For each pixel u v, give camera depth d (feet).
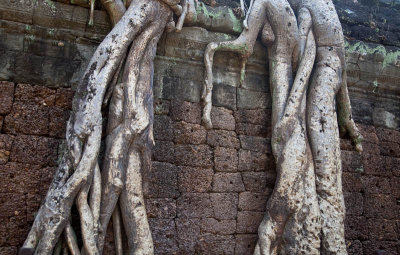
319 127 16.10
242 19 17.33
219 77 16.97
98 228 12.80
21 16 14.82
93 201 12.89
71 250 12.32
